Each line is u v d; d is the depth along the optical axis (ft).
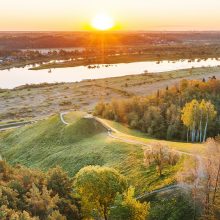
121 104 469.16
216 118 414.21
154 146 239.30
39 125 427.74
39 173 207.10
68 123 399.44
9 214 143.33
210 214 172.24
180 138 405.59
